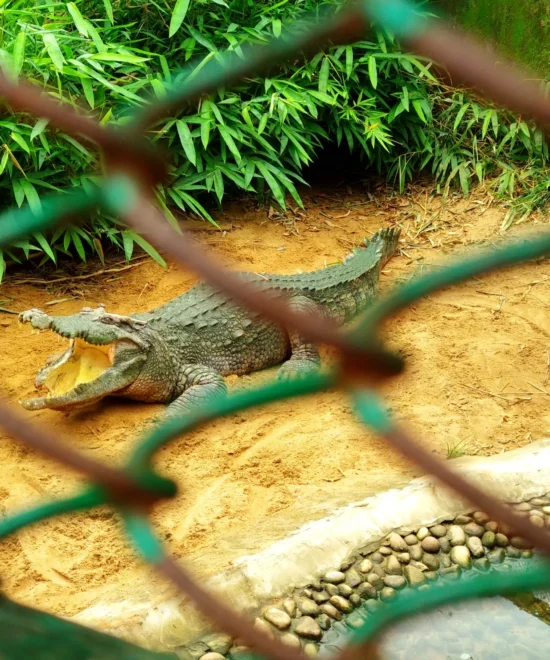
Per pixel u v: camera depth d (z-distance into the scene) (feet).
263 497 11.83
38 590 10.16
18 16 18.39
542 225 20.31
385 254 18.98
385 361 2.13
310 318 2.04
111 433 13.69
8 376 14.89
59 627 2.73
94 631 2.80
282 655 2.33
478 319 16.76
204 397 14.61
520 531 2.08
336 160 23.99
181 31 20.99
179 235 2.01
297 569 10.04
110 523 11.25
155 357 14.65
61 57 16.79
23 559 10.68
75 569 10.50
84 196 2.33
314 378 2.26
